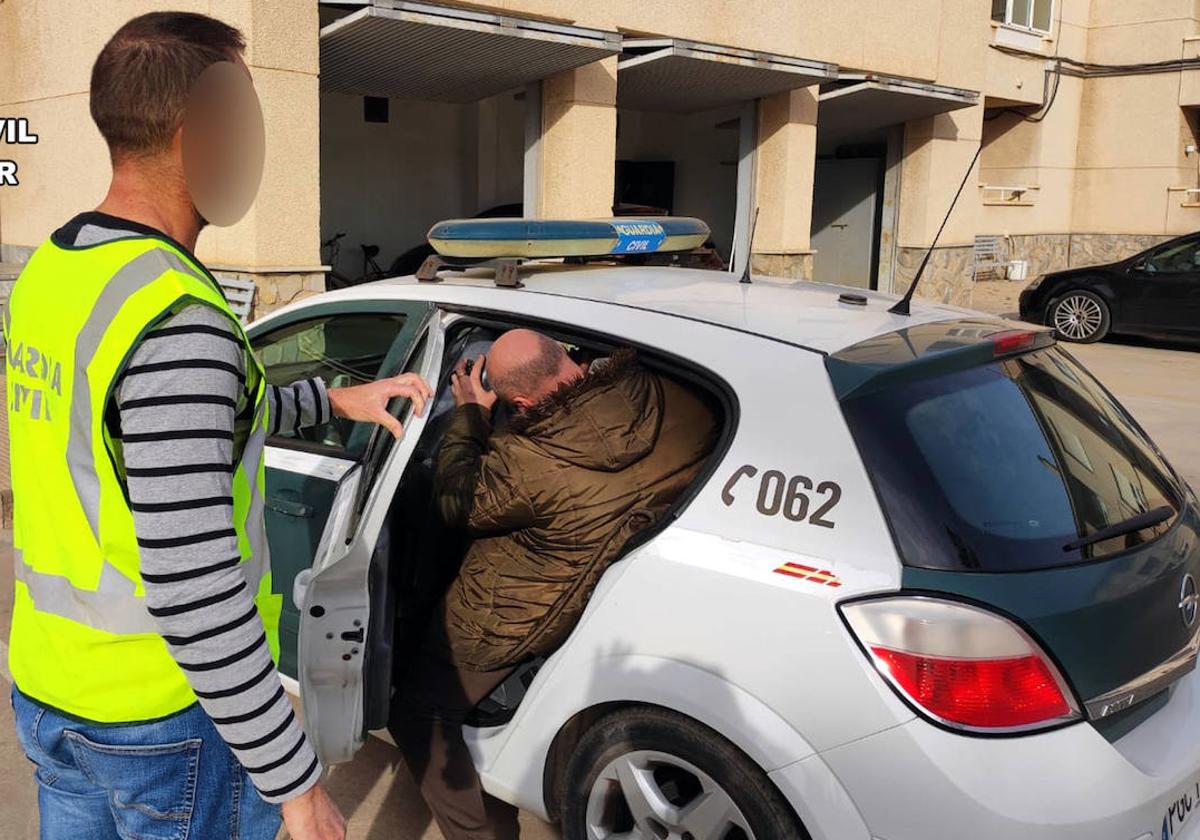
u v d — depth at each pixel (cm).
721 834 218
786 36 1070
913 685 195
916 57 1231
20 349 152
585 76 898
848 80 1117
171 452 135
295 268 721
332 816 153
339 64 842
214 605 136
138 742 153
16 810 310
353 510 240
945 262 1373
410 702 265
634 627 226
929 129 1301
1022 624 198
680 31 968
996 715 193
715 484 226
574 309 272
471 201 1305
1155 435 748
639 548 229
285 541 309
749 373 234
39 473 149
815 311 269
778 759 204
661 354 250
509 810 299
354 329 326
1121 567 217
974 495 215
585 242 322
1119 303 1168
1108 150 1850
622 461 246
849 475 213
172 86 147
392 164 1238
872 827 197
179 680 153
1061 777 193
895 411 221
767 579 211
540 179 934
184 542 135
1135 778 201
